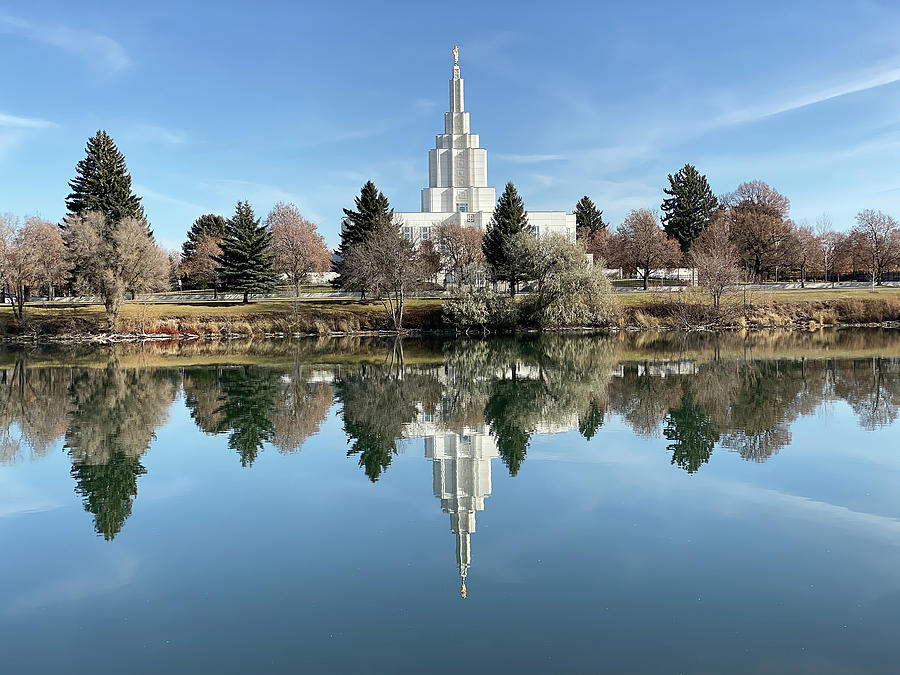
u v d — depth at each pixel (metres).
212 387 33.53
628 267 102.25
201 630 10.12
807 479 16.92
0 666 9.27
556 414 25.88
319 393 31.53
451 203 133.62
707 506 15.05
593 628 9.91
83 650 9.64
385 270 68.12
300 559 12.60
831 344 51.53
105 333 63.16
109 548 13.33
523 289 91.25
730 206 104.62
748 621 10.05
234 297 89.50
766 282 100.94
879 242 86.12
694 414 25.27
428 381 35.16
